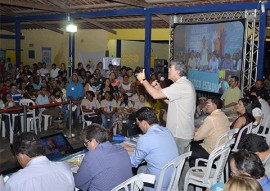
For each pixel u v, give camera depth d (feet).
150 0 27.94
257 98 17.80
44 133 23.89
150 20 29.17
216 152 11.09
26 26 49.16
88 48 47.03
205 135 13.56
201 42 28.55
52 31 49.80
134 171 12.15
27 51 52.70
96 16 32.73
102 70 37.93
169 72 11.33
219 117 13.56
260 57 23.57
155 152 9.71
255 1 24.17
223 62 26.53
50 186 7.18
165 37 40.45
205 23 28.04
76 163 10.75
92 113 24.02
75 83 26.30
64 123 25.50
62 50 49.08
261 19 23.25
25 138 7.43
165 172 9.57
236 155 7.01
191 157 13.82
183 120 11.10
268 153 8.84
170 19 31.27
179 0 26.45
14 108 20.07
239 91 22.71
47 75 41.06
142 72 10.98
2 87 27.91
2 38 52.60
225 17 26.99
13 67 47.21
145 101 23.29
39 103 24.98
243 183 5.34
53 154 11.28
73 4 33.01
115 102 24.43
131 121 21.70
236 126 14.37
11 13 39.19
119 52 45.98
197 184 11.48
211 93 28.09
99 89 29.66
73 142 21.79
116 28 43.93
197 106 20.10
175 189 9.84
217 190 7.82
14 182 7.00
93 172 8.46
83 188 8.66
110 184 8.46
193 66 29.68
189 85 11.05
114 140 13.30
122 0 26.40
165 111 20.47
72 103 24.17
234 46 25.38
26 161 7.43
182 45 30.48
